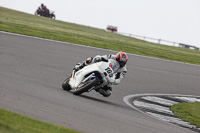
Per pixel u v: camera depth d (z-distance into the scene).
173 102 39.91
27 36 66.44
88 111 24.11
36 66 42.25
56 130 16.53
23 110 20.14
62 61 49.94
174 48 119.88
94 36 99.81
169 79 55.78
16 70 36.78
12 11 156.62
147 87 46.50
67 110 22.75
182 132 24.89
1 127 14.77
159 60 73.31
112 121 22.62
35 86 30.27
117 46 82.19
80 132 17.25
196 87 54.12
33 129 15.77
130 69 56.75
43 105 22.69
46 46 59.69
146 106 34.56
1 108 18.53
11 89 26.06
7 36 60.84
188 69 69.38
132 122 24.05
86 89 29.75
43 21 138.88
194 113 35.09
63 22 162.75
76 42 73.62
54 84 34.75
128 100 36.06
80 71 30.94
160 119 29.02
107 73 30.11
